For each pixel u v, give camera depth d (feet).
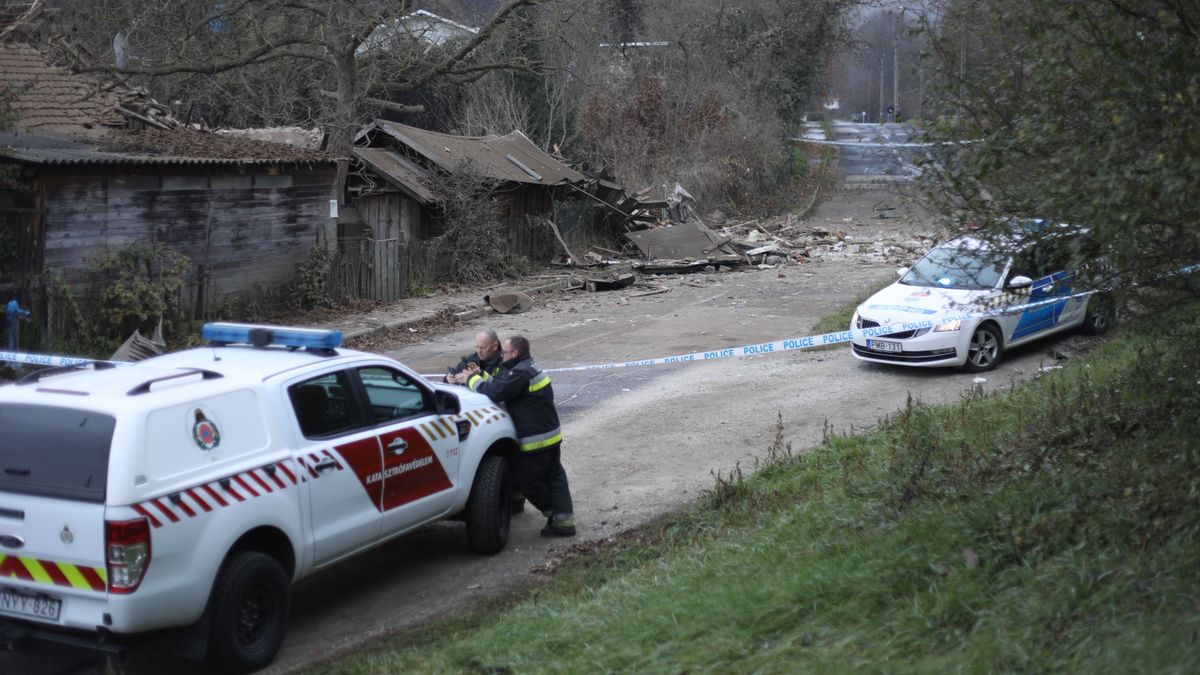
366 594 24.22
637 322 63.52
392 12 75.10
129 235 53.42
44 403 18.47
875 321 44.11
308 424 21.56
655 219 104.63
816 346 51.42
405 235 77.41
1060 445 24.48
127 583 17.44
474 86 126.31
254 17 75.41
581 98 136.26
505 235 87.86
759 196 143.13
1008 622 15.23
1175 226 16.51
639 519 28.19
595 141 133.59
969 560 17.72
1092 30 17.83
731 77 154.40
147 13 73.15
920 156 19.52
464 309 68.44
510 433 26.86
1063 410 26.76
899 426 31.19
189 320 57.00
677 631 17.33
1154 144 16.53
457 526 29.07
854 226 126.31
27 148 50.08
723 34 158.61
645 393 43.11
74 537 17.65
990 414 30.27
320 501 21.24
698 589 19.56
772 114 157.79
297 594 24.47
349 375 22.89
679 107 141.79
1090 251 18.10
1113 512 18.66
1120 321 20.93
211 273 58.85
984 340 43.57
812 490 26.48
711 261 92.73
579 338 58.39
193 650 18.99
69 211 50.29
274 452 20.44
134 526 17.47
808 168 174.19
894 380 43.09
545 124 134.62
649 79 139.23
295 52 79.25
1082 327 49.26
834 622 16.69
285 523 20.35
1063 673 13.58
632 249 99.81
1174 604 14.79
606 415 39.65
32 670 20.51
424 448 24.07
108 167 51.72
